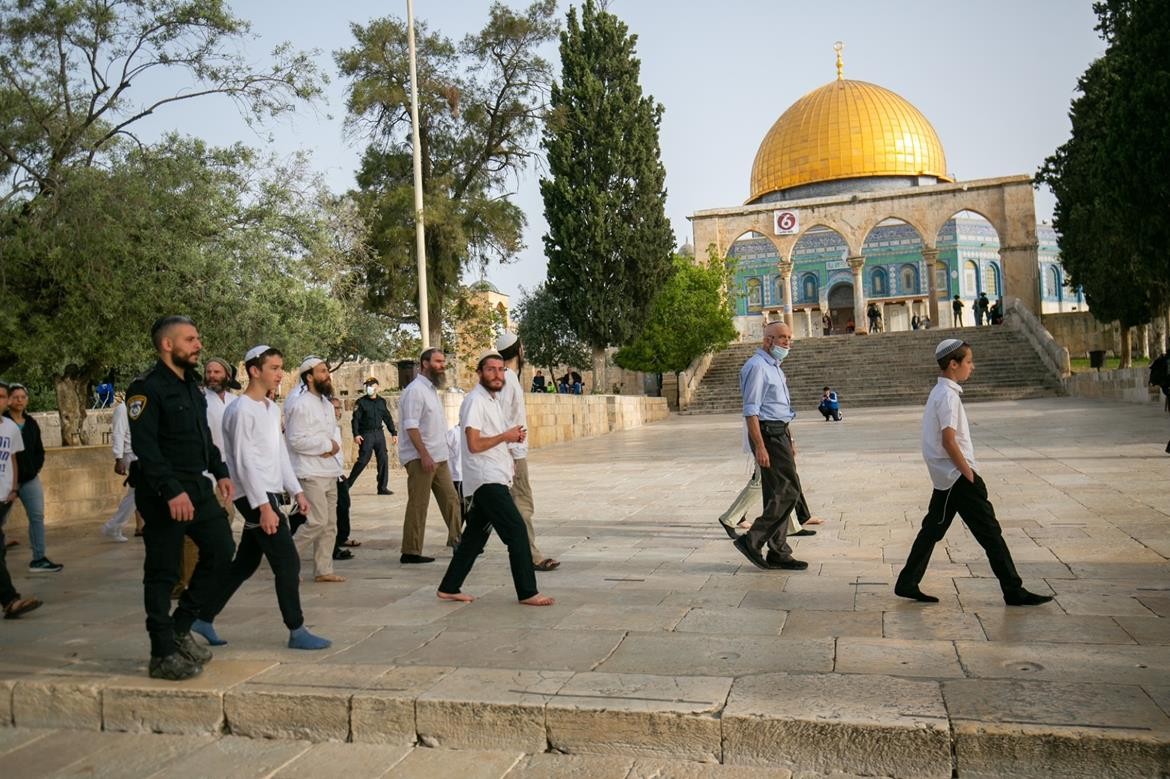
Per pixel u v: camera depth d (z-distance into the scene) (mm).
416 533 8883
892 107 60312
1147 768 3801
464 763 4441
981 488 6074
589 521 11008
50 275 12969
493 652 5496
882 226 70188
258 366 6281
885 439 20438
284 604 5785
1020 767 3936
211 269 14664
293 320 16406
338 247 20812
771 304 72938
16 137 13133
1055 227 34469
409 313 29688
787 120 62219
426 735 4668
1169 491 10781
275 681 5121
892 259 69875
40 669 5637
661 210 34688
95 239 12531
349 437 19609
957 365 6172
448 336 34219
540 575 7871
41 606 7543
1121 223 22594
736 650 5301
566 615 6328
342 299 21984
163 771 4551
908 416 28641
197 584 5555
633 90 34188
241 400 6156
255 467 5969
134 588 8289
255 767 4531
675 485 14453
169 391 5523
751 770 4215
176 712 5055
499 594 7164
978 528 6082
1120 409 25297
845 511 10711
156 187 13875
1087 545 8008
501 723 4562
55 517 13586
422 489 8891
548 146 33844
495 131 29828
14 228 12750
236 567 6059
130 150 14062
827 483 13344
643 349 39719
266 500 5844
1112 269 29797
